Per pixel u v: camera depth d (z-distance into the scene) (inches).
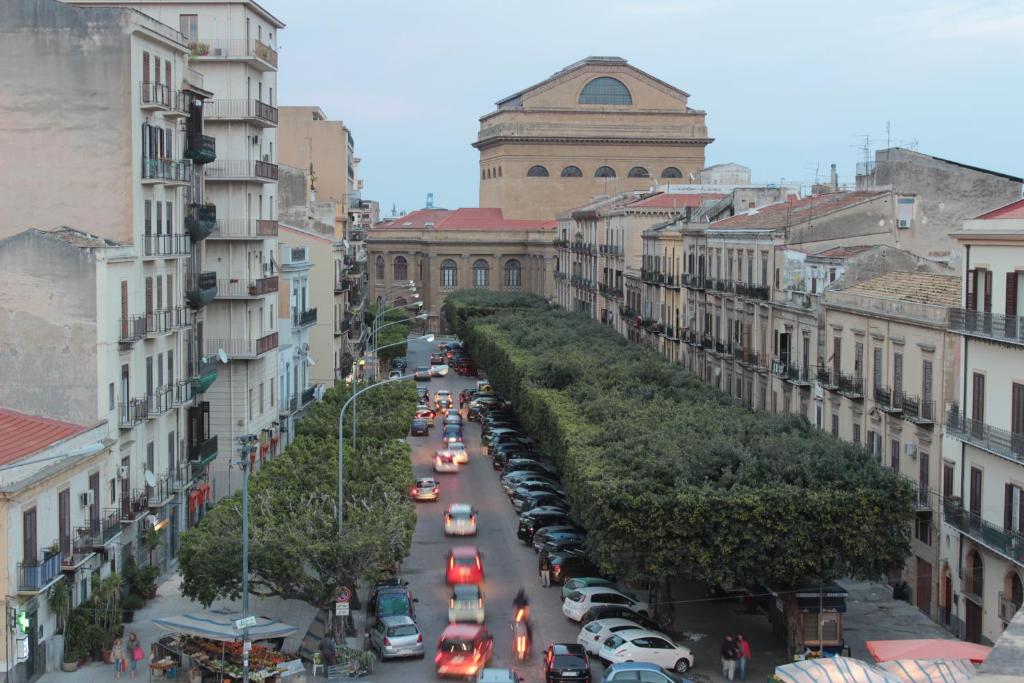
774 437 2215.8
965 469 2138.3
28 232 2161.7
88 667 1952.5
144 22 2411.4
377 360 5374.0
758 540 1971.0
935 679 1427.2
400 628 2043.6
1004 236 1991.9
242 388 3184.1
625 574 2034.9
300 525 2050.9
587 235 6136.8
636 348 4116.6
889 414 2431.1
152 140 2486.5
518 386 3730.3
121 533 2239.2
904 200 3068.4
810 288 2896.2
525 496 3179.1
